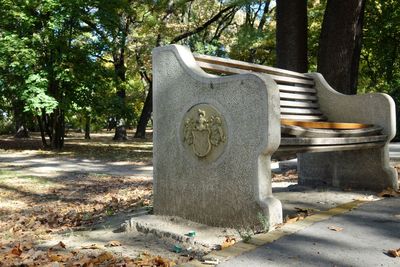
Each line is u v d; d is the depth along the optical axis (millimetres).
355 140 4855
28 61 18250
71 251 3893
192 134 4262
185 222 4273
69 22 19844
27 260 3703
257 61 26781
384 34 22422
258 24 27625
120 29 21547
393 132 5473
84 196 8648
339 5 10375
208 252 3477
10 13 18500
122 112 22125
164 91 4535
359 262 3018
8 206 7719
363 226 3881
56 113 21312
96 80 20547
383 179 5531
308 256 3148
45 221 6363
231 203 3986
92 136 39969
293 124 4512
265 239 3523
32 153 18922
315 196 5359
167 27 24812
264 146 3736
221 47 24750
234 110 3943
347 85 10406
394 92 22375
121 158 16750
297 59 11773
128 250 3787
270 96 3727
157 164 4621
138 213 5309
